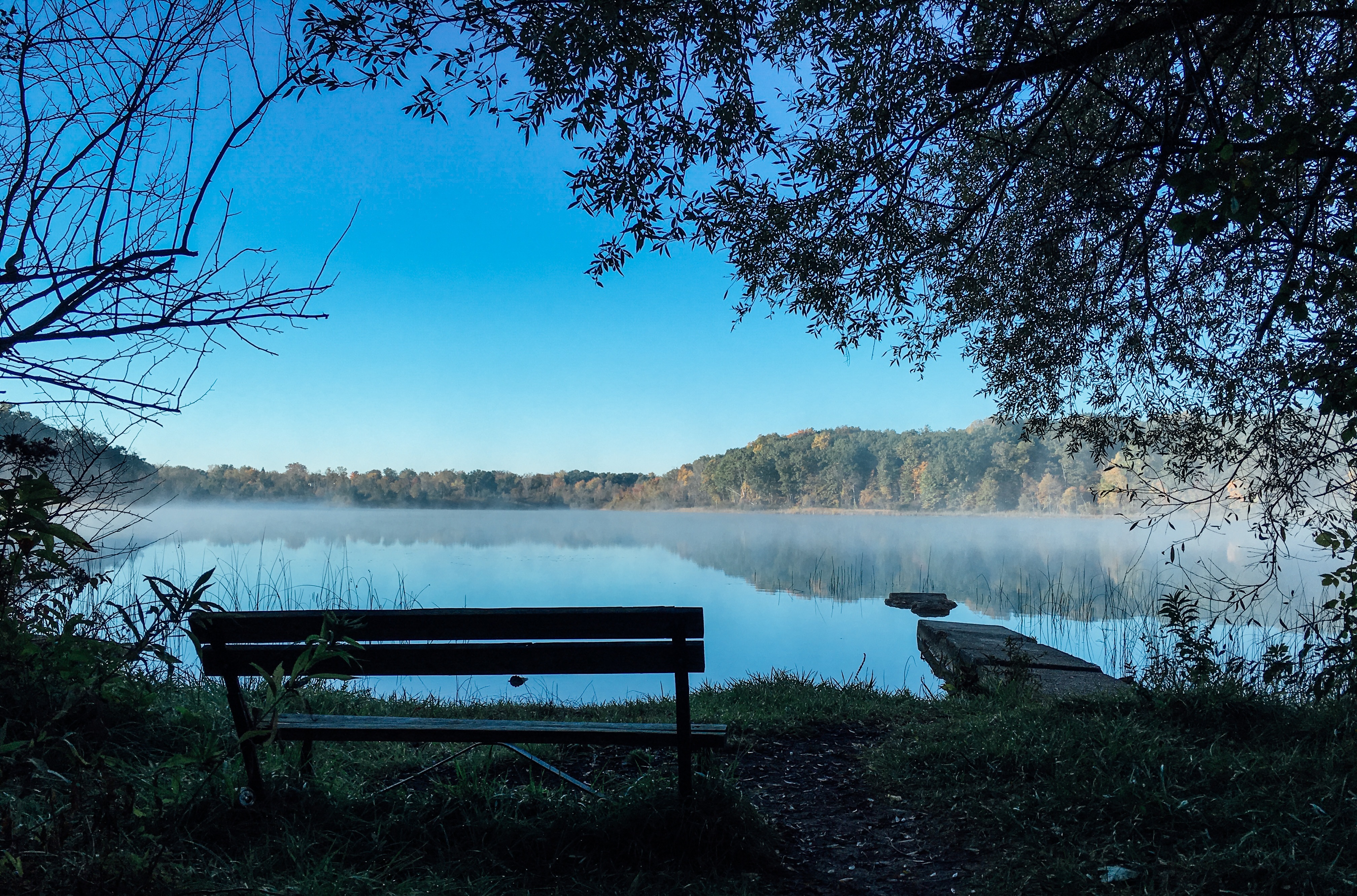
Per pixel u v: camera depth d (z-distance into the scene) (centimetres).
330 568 2097
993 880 289
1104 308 625
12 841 210
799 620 1290
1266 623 1014
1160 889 267
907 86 560
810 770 423
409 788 355
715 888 277
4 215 173
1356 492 490
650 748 425
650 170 510
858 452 11350
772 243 609
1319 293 411
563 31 418
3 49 173
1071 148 595
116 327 181
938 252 645
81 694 251
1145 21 442
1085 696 507
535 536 4800
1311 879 263
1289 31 474
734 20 469
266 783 326
